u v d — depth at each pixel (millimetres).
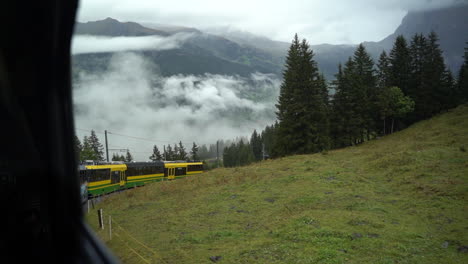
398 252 10188
